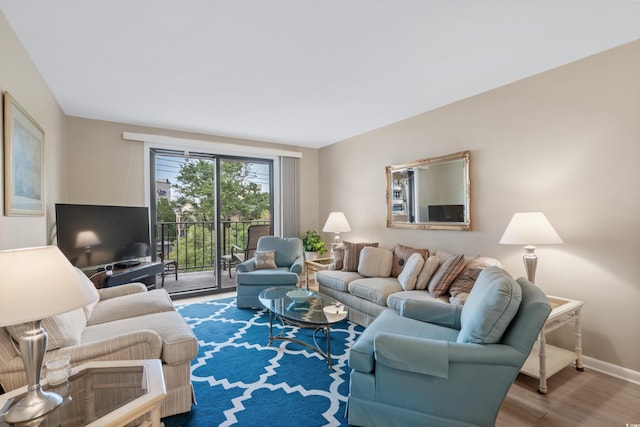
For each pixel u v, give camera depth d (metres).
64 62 2.33
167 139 4.10
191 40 2.05
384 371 1.59
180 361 1.74
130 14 1.77
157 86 2.79
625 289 2.15
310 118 3.76
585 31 2.00
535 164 2.62
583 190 2.34
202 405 1.85
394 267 3.50
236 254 4.87
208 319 3.36
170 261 4.55
